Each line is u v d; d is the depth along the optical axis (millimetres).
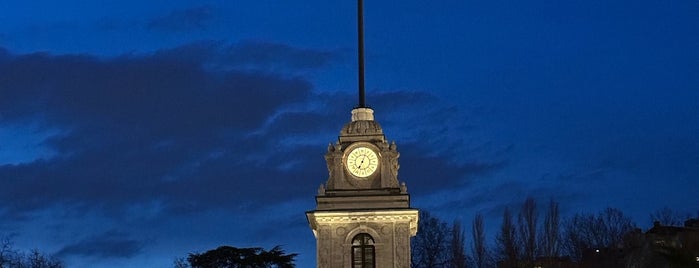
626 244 138625
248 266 141875
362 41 81062
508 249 130625
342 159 76375
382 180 75688
